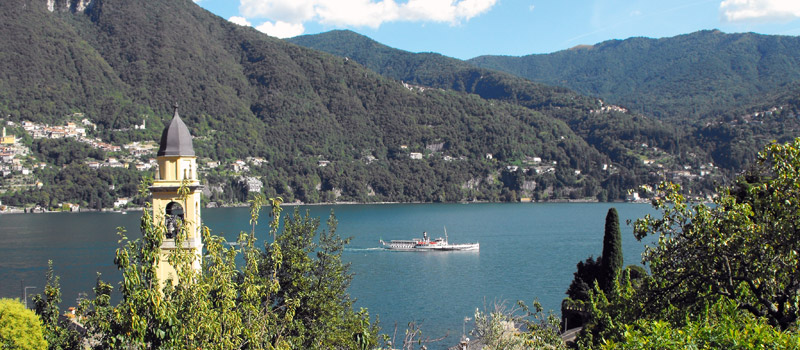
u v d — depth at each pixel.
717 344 20.41
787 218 27.80
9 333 45.53
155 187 40.22
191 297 26.41
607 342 22.22
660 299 30.38
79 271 132.25
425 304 98.94
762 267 28.12
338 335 36.66
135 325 24.95
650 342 20.69
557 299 102.75
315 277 38.12
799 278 27.27
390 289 112.62
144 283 27.06
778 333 20.25
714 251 28.69
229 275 27.94
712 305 28.97
